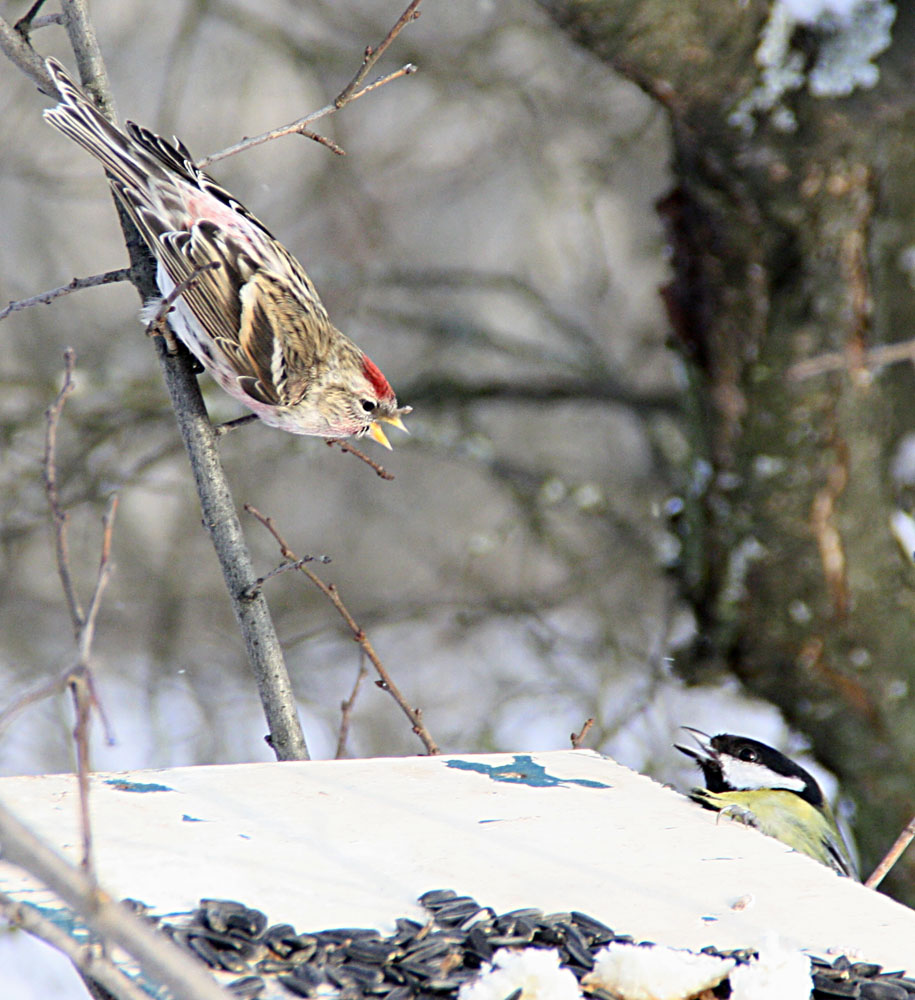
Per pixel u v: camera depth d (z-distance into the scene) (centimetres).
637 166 1767
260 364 815
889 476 1150
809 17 1060
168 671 1703
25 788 575
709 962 449
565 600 1612
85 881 306
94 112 707
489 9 1758
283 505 2102
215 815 559
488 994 431
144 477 1647
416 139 1905
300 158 1975
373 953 460
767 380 1115
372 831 553
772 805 699
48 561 1894
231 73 1986
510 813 580
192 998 305
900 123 1109
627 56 1034
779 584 1127
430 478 2123
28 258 2022
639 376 1805
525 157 1838
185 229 738
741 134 1070
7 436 1498
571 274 1967
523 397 1620
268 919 477
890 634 1119
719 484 1145
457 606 1748
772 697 1148
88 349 1848
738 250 1109
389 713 1797
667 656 1346
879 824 1112
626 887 518
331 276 1625
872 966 466
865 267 1106
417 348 2017
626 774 638
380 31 1778
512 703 1630
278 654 725
